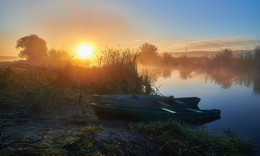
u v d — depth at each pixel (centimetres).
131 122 614
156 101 771
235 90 1403
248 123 710
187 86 1562
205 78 2105
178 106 757
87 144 369
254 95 1228
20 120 551
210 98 1148
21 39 3002
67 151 333
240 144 509
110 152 367
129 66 1152
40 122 550
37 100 770
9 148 318
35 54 2961
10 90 843
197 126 667
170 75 2372
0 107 638
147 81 1155
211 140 505
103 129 488
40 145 345
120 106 639
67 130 469
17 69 1458
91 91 1031
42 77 1204
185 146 456
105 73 1138
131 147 415
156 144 455
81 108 727
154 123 584
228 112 861
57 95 865
